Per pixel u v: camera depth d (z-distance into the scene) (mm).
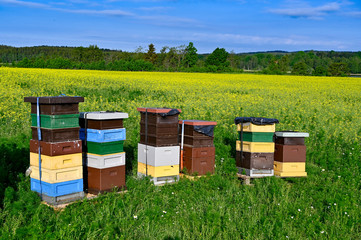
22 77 33531
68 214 6309
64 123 7000
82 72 54125
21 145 10555
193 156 9070
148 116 8602
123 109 18141
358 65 165375
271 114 18781
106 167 7605
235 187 8648
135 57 135750
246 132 9383
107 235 5613
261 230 6387
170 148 8562
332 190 8609
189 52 132000
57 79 33781
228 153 11352
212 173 9383
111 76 44469
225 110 19844
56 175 6891
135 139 12117
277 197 8047
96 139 7527
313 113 19578
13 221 5945
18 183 7602
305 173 9586
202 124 9094
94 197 7320
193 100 24375
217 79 51688
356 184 9492
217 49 130000
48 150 6824
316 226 6695
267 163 9320
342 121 17859
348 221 6930
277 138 9672
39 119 7031
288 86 41312
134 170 9484
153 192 7844
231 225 6469
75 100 7098
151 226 6312
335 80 55281
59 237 5422
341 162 11539
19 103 17719
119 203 6828
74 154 7137
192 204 7398
